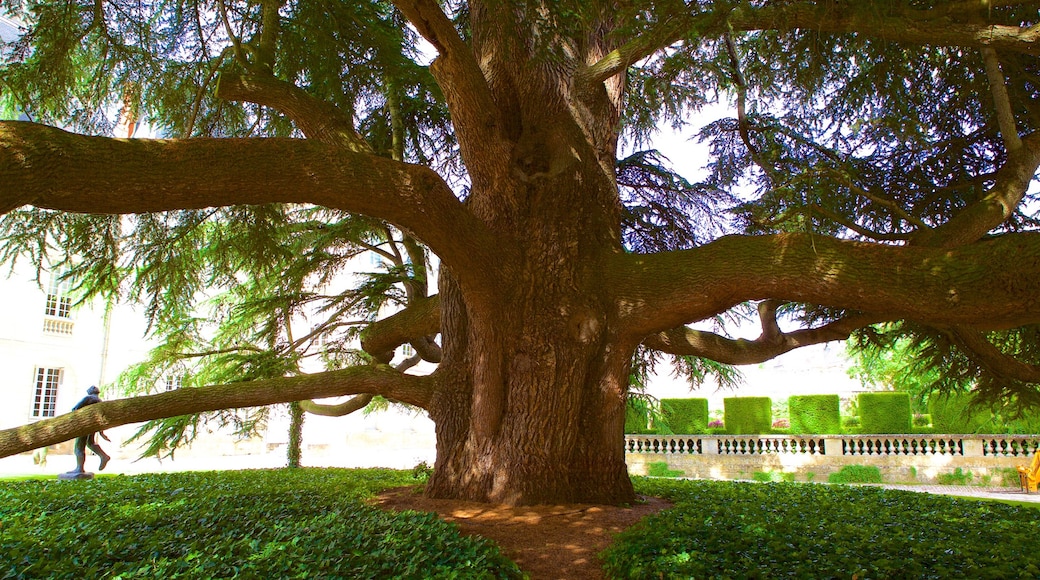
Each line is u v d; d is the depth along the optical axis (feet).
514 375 23.13
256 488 31.50
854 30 18.90
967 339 26.43
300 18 25.71
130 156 13.76
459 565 15.64
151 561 16.24
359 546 16.87
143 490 31.42
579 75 25.70
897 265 18.17
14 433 23.26
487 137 22.81
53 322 81.30
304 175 16.33
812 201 22.22
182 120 30.42
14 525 21.24
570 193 24.31
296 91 23.27
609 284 23.62
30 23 25.49
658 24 18.72
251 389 25.67
